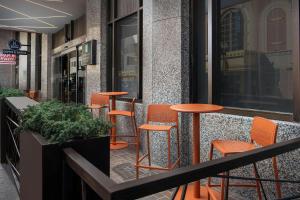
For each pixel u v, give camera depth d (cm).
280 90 273
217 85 335
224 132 301
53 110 158
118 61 577
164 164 376
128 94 538
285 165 242
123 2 542
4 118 346
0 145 351
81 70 797
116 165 382
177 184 85
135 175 343
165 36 375
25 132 154
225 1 332
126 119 514
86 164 94
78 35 827
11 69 1377
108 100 479
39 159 121
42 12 752
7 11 739
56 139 122
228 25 329
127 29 539
